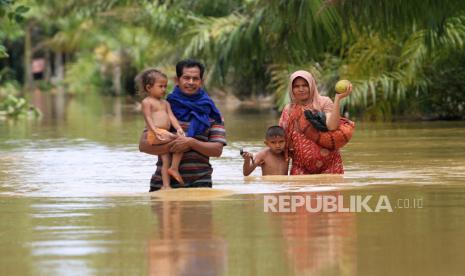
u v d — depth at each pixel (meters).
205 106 18.52
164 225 13.36
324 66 44.00
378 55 42.41
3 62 139.88
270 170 20.31
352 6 34.41
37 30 136.62
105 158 25.59
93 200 16.23
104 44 113.19
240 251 11.52
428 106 42.62
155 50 64.50
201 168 18.30
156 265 10.83
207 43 44.81
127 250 11.63
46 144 31.42
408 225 13.15
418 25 35.84
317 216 14.01
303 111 20.08
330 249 11.58
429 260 10.92
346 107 44.50
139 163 24.11
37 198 16.62
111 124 44.06
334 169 20.19
